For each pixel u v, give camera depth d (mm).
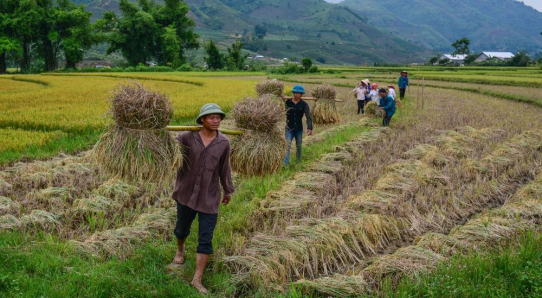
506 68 67750
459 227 5906
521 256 4645
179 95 21594
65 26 67938
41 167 8516
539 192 7176
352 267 5078
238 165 5941
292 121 9125
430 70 64438
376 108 16375
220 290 4387
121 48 75438
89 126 12852
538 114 17625
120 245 5141
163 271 4676
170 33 73750
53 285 4109
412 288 4148
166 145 4609
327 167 8758
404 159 9922
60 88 26172
